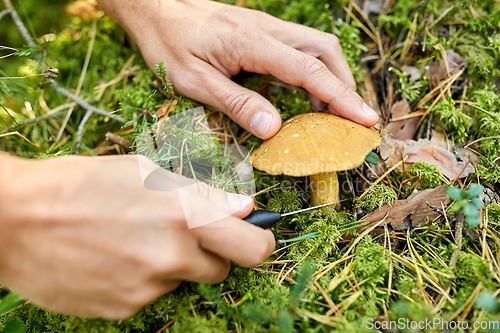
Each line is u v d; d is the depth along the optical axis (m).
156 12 0.23
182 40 0.23
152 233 0.16
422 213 0.21
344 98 0.20
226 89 0.22
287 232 0.22
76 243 0.16
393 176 0.23
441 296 0.18
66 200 0.16
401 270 0.19
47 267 0.16
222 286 0.19
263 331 0.17
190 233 0.16
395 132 0.24
